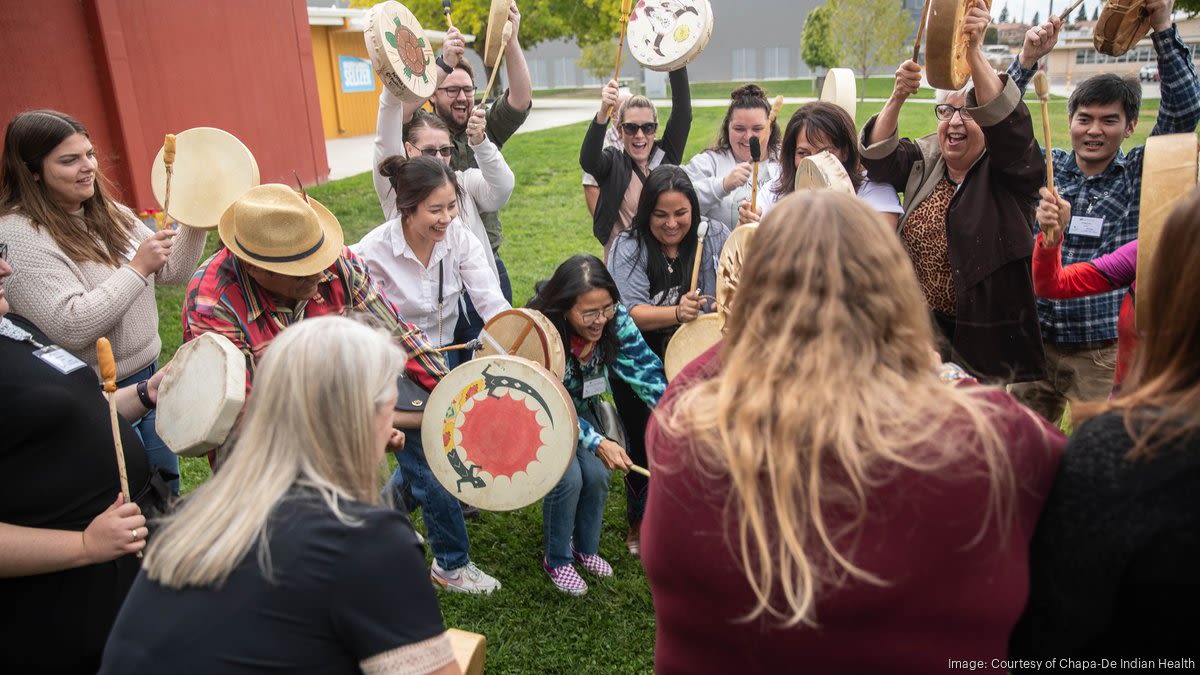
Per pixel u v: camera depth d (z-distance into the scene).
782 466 1.23
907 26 27.80
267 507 1.53
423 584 1.59
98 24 8.81
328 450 1.60
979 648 1.26
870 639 1.25
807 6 48.03
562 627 3.38
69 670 2.10
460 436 3.06
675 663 1.43
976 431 1.23
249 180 3.77
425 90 4.50
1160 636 1.29
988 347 3.48
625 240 3.85
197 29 10.65
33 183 3.09
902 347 1.33
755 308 1.40
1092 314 3.74
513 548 3.89
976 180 3.46
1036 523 1.35
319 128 13.94
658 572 1.41
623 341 3.47
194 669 1.46
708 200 4.74
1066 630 1.34
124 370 3.38
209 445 2.45
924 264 3.71
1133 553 1.24
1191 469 1.22
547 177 14.58
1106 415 1.36
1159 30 3.52
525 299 7.54
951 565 1.22
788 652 1.29
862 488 1.20
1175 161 2.31
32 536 1.99
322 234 2.84
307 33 13.42
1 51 7.89
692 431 1.37
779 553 1.25
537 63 51.19
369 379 1.63
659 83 35.12
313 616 1.50
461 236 3.92
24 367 2.07
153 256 3.14
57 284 3.03
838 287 1.32
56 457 2.09
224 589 1.50
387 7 4.33
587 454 3.52
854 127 3.90
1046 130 2.90
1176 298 1.35
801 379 1.27
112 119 9.17
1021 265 3.43
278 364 1.61
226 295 2.82
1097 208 3.80
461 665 2.16
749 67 49.81
